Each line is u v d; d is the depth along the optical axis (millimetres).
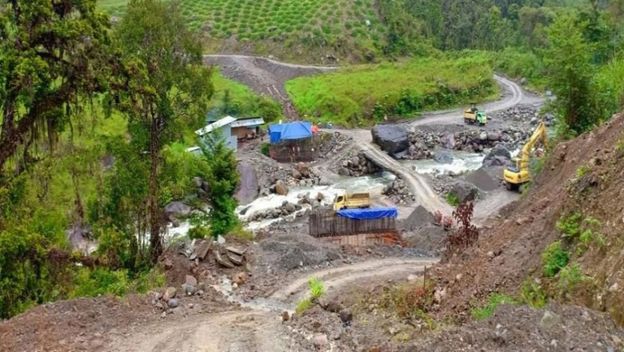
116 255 30641
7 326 17109
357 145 67875
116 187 32688
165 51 32469
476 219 42406
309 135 65625
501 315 12062
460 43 131750
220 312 21234
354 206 44875
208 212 35219
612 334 10758
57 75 27016
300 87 90250
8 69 25078
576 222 15383
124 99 30609
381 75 93438
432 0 134875
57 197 32750
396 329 15234
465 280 18141
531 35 130125
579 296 12508
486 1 149125
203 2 121750
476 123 74750
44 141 29719
